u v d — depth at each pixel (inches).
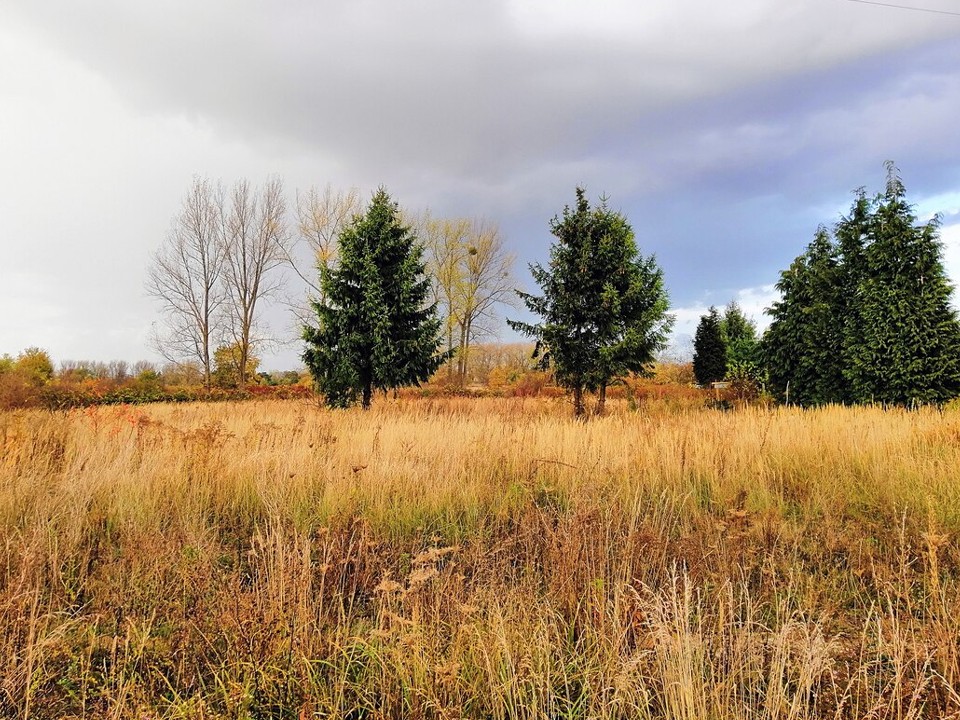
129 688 88.0
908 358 603.2
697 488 228.7
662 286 577.0
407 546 175.2
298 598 112.7
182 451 257.8
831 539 161.3
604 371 550.3
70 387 902.4
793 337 731.4
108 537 157.5
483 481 234.2
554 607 120.3
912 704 80.7
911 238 620.1
